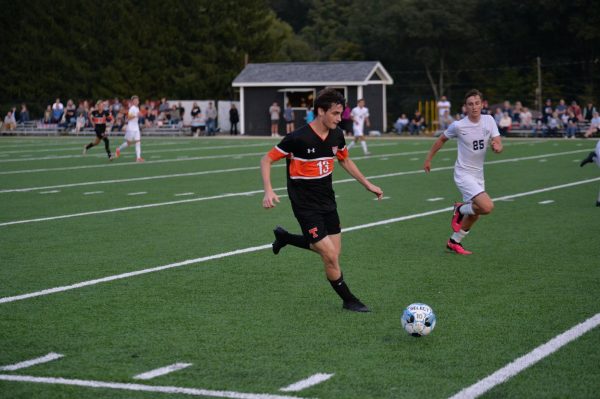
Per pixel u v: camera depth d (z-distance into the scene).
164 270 26.16
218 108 141.12
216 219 37.00
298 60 199.25
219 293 23.03
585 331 18.83
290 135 20.36
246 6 179.50
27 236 32.78
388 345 17.95
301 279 24.72
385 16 183.62
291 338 18.56
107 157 77.69
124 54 173.62
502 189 47.88
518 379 15.70
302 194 20.58
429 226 34.50
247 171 61.72
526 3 171.38
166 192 47.75
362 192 46.62
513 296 22.31
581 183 50.81
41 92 172.12
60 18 177.50
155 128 129.62
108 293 23.16
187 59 178.62
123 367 16.62
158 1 176.75
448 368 16.38
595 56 169.88
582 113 128.12
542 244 30.08
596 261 26.92
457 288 23.34
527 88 164.50
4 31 174.88
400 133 130.50
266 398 14.78
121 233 33.31
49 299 22.50
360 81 126.56
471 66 183.88
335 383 15.54
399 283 24.05
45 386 15.59
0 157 78.06
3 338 18.77
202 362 16.91
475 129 28.58
